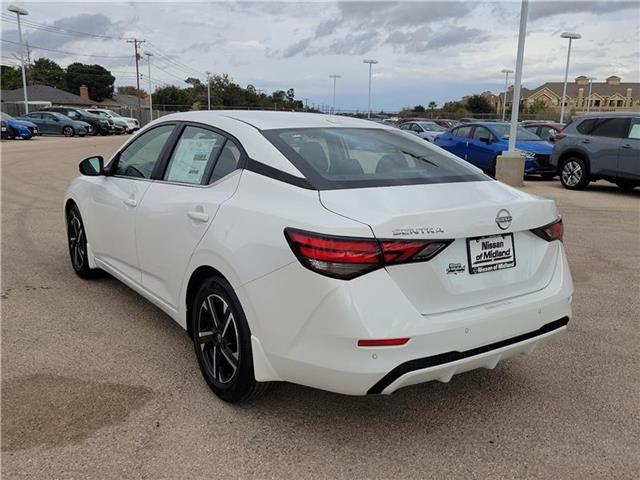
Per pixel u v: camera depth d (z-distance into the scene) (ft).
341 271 8.14
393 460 8.99
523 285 9.78
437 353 8.46
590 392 11.34
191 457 8.90
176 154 12.48
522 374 12.09
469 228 8.88
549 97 306.96
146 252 12.61
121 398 10.57
